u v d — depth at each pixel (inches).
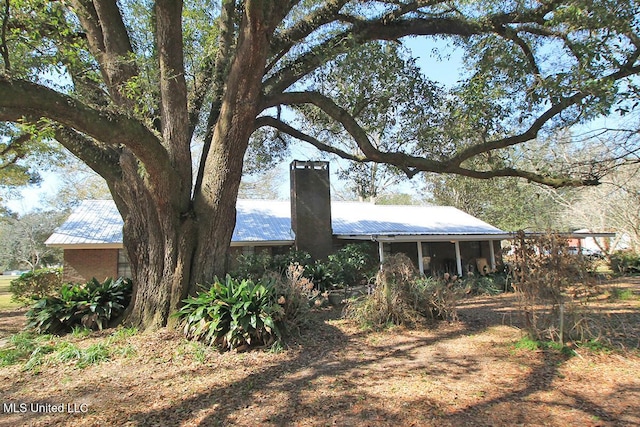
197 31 389.7
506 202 1199.6
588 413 145.9
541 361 208.2
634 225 816.3
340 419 150.6
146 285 310.2
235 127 309.7
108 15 299.1
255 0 257.8
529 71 355.6
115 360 235.5
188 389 189.0
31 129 232.5
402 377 194.5
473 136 381.1
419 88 402.0
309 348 253.4
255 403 169.8
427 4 352.5
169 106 296.2
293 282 297.7
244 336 246.5
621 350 216.1
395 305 307.0
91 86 337.1
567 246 241.1
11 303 597.0
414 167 368.5
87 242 557.6
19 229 1672.0
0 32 269.6
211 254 310.5
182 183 308.3
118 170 330.6
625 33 265.3
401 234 623.2
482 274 676.7
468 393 170.4
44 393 189.9
